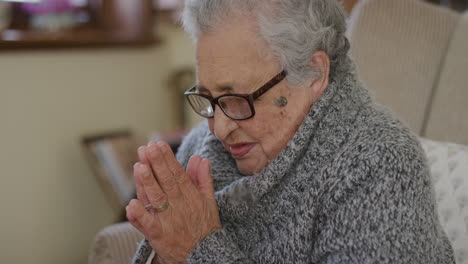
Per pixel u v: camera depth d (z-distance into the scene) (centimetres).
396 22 132
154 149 80
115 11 232
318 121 86
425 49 131
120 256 116
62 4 212
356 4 148
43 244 194
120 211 201
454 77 126
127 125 235
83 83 207
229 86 83
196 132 120
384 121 84
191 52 276
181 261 84
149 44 240
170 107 266
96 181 215
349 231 77
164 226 82
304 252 83
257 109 85
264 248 88
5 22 194
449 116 125
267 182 87
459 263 101
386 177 76
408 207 74
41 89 187
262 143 89
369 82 132
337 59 90
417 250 73
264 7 80
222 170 104
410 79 131
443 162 109
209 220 85
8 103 175
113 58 222
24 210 184
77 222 208
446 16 133
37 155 188
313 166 85
